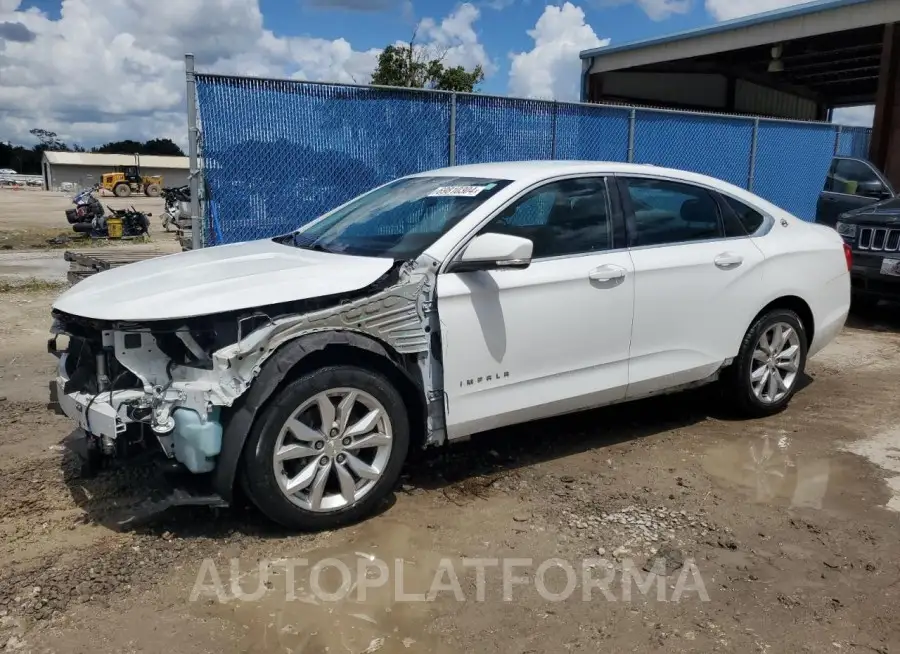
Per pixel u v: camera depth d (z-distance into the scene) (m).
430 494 4.00
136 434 3.40
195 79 6.47
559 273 4.10
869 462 4.53
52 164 76.00
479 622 2.90
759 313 5.08
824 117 24.69
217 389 3.20
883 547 3.52
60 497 3.88
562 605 3.02
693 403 5.59
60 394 3.72
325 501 3.54
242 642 2.76
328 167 7.27
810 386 6.10
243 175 6.82
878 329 8.41
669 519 3.77
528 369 4.05
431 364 3.78
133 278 3.73
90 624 2.85
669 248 4.61
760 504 3.95
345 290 3.55
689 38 15.95
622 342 4.40
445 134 7.98
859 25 13.51
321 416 3.45
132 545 3.42
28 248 16.97
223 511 3.73
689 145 10.42
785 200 11.91
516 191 4.12
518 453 4.59
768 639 2.83
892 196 11.05
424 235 3.99
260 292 3.43
